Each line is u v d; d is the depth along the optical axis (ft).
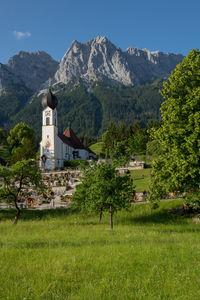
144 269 32.96
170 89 84.38
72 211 123.44
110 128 387.34
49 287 26.86
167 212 105.40
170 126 78.07
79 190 115.14
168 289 26.20
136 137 343.87
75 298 24.26
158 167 84.48
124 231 72.79
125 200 84.12
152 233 66.23
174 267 33.83
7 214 118.62
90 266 33.99
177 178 75.56
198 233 67.21
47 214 120.06
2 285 27.68
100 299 23.81
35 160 308.19
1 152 410.52
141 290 25.67
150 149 221.87
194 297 24.58
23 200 150.41
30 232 73.97
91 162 116.67
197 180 75.77
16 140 378.94
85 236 63.36
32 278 29.50
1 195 98.17
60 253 41.37
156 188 86.02
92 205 86.58
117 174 89.86
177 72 82.33
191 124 73.72
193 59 82.28
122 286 26.99
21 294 25.05
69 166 325.42
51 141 318.04
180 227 82.99
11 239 60.34
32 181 102.27
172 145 79.87
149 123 382.83
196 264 35.09
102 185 83.87
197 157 71.61
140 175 201.57
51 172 246.47
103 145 392.68
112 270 32.32
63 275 30.35
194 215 97.50
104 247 45.73
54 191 177.78
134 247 45.14
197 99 74.28
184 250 43.06
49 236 65.00
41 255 39.68
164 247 45.37
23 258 38.52
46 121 324.80
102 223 99.81
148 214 107.14
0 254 41.29
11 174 98.37
